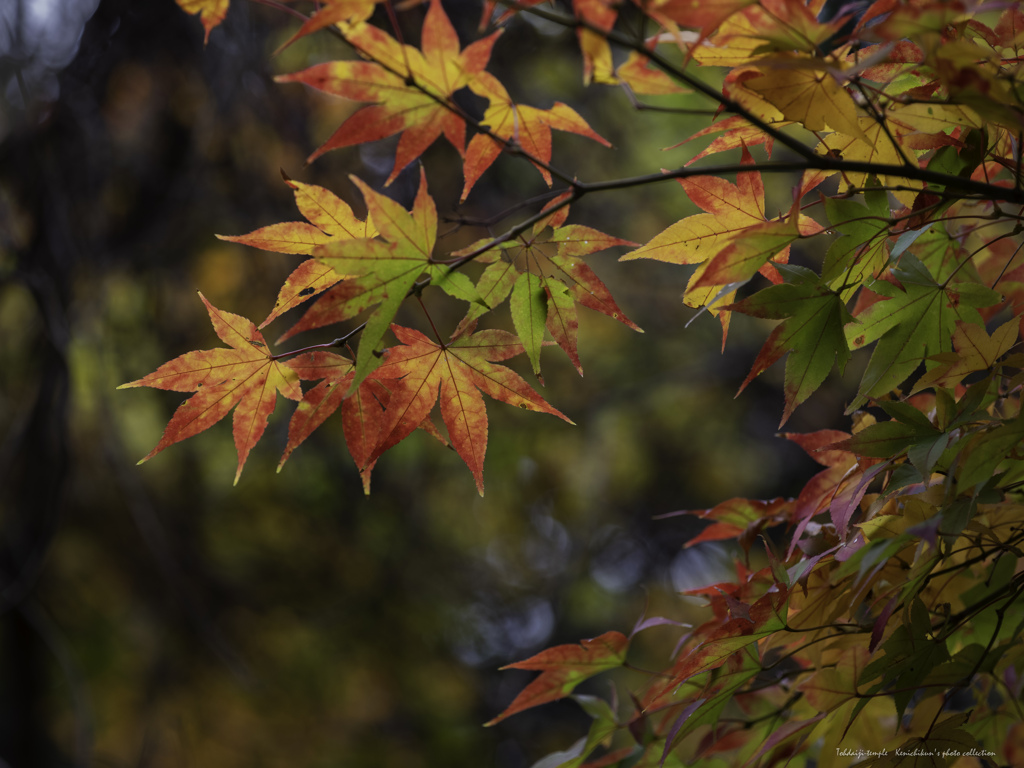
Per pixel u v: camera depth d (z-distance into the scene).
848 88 0.99
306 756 6.49
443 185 4.93
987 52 0.80
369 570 6.27
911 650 1.10
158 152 4.39
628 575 8.44
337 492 5.68
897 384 1.15
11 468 3.93
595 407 7.25
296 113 4.52
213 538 6.05
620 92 5.54
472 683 7.34
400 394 1.12
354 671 6.75
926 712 1.22
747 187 1.11
